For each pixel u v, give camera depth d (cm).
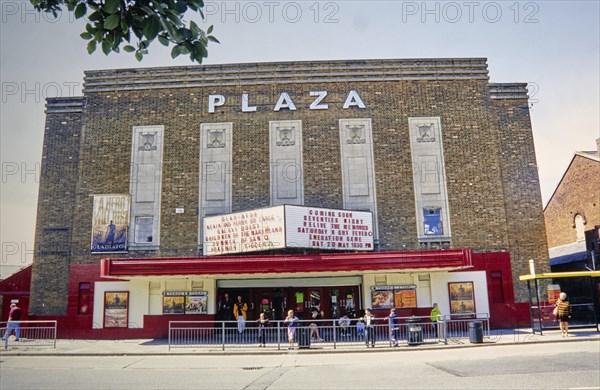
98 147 2625
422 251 2172
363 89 2662
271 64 2680
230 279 2500
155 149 2617
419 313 2425
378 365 1455
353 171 2577
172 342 2236
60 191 2625
